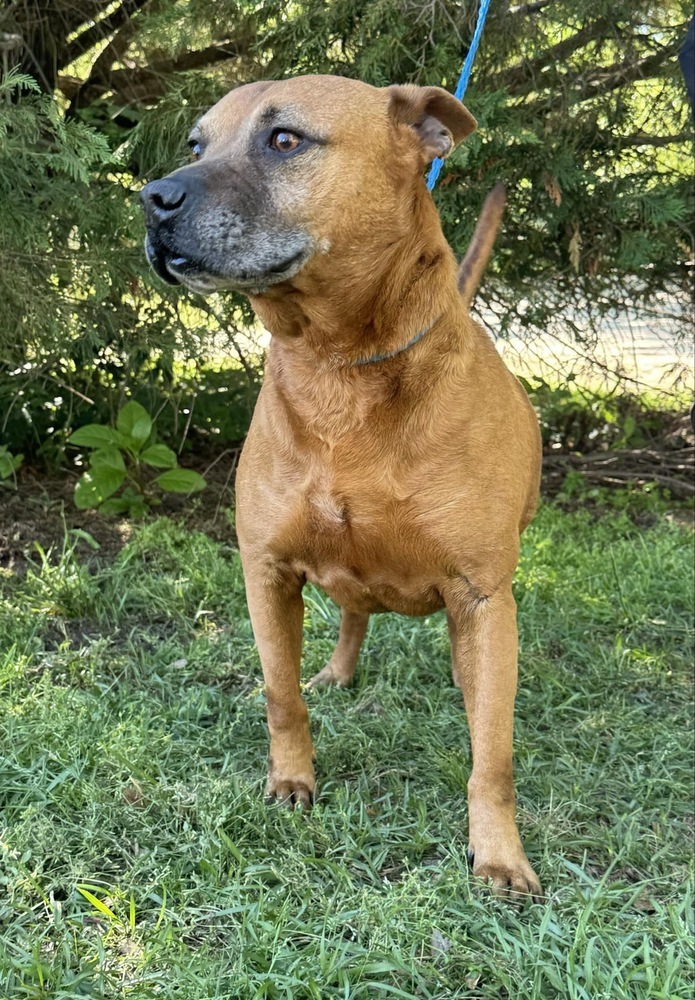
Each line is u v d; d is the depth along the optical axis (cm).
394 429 132
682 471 291
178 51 214
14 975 113
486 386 136
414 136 133
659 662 183
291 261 126
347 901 126
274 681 144
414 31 214
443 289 132
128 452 228
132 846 133
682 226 243
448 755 154
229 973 115
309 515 136
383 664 180
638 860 137
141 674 173
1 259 202
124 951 119
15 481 231
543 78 226
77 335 216
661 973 118
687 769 154
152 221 125
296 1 206
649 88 234
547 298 257
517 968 118
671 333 277
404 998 114
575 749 159
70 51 226
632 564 218
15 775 141
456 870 132
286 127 126
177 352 233
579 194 231
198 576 202
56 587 193
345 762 154
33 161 205
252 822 138
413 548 135
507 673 136
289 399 134
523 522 161
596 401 299
